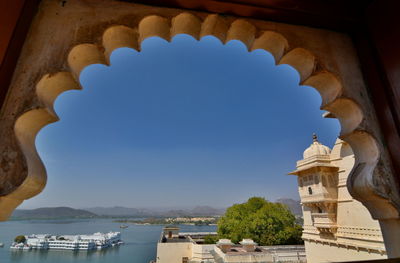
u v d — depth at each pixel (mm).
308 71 2010
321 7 1939
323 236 12672
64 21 1628
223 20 1924
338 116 2016
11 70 1354
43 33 1559
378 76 1839
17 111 1295
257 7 1869
